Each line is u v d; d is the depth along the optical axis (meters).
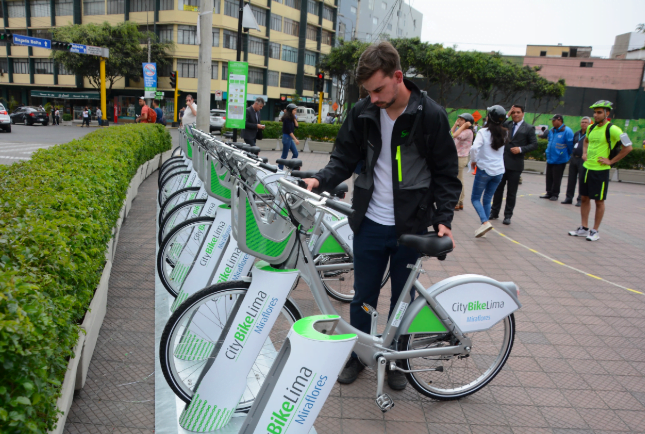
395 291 2.99
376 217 2.83
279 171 3.70
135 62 41.50
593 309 4.64
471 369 3.29
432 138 2.69
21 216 2.46
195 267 3.52
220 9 41.53
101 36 40.22
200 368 2.94
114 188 4.57
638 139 32.38
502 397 3.07
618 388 3.23
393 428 2.69
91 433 2.45
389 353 2.64
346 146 2.87
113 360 3.16
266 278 2.44
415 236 2.58
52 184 3.40
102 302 3.47
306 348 1.99
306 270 2.50
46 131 28.23
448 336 2.83
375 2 68.06
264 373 2.94
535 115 37.81
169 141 13.55
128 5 43.81
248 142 11.55
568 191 11.34
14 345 1.41
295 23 51.28
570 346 3.82
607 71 46.66
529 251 6.77
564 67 47.56
